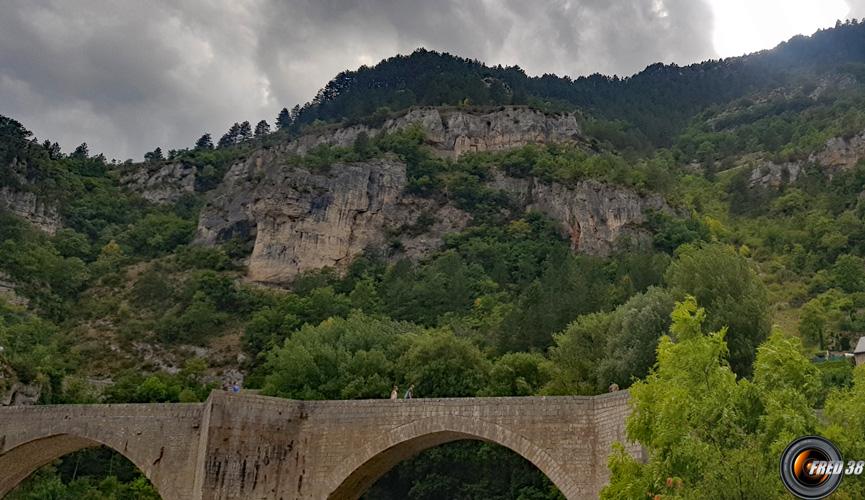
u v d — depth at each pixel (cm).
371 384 8025
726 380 2933
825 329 12756
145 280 16362
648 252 15988
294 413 5038
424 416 4650
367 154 19875
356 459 4772
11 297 14800
